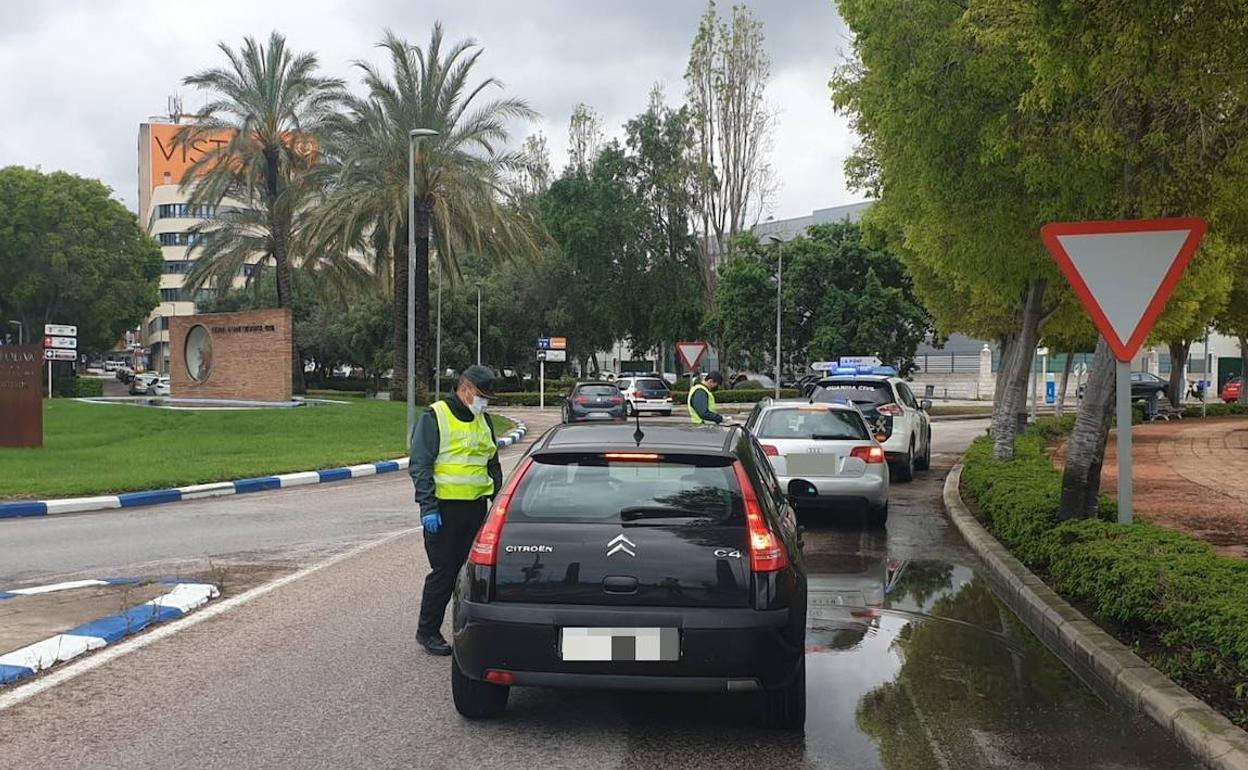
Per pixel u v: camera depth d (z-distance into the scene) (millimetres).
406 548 10336
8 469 17031
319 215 32000
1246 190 8141
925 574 9062
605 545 4688
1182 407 38875
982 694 5562
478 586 4746
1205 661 5418
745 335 44250
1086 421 8828
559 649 4602
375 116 32219
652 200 50781
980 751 4691
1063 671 6008
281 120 35781
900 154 10891
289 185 35812
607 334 57281
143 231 62812
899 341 41219
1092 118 8508
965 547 10492
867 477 11383
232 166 36656
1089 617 6859
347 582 8562
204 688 5582
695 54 46938
